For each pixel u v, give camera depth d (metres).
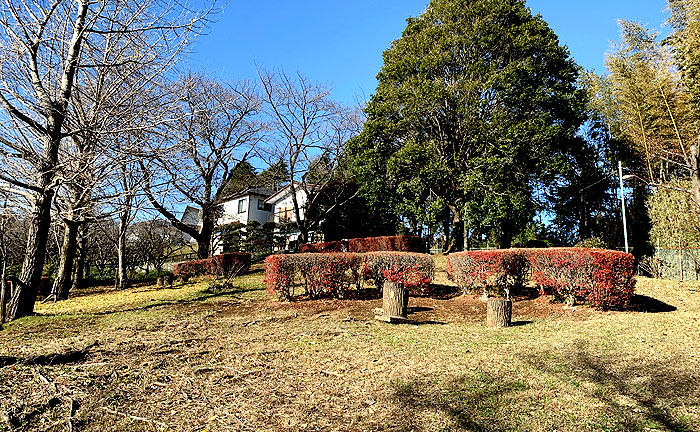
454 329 6.39
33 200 8.82
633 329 5.94
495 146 16.06
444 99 17.05
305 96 21.20
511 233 18.64
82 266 17.61
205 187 18.25
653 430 2.97
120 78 8.45
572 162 18.59
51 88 8.37
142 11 8.30
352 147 19.95
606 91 21.30
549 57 17.23
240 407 3.47
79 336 6.49
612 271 7.31
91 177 8.70
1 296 8.02
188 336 6.25
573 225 24.91
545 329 6.25
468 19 17.83
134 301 11.27
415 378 4.10
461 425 3.10
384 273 9.53
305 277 9.44
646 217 18.22
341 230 25.91
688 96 14.05
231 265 15.13
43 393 3.68
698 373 4.06
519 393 3.67
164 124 8.95
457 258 9.59
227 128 18.09
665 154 16.55
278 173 23.45
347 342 5.61
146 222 19.16
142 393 3.77
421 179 17.17
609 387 3.77
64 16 8.66
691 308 7.54
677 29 14.32
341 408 3.45
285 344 5.58
